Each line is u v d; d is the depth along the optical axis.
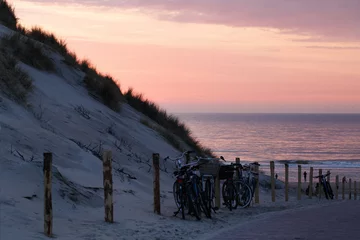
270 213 14.87
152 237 9.80
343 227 11.23
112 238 9.32
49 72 22.28
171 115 32.25
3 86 16.56
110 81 28.73
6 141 12.87
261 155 121.69
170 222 11.66
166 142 24.14
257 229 11.16
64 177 12.04
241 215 14.43
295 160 106.50
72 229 9.56
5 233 8.26
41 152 13.54
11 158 11.88
